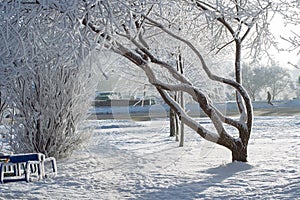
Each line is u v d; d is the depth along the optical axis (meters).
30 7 6.70
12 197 8.00
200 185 8.70
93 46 6.44
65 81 12.31
